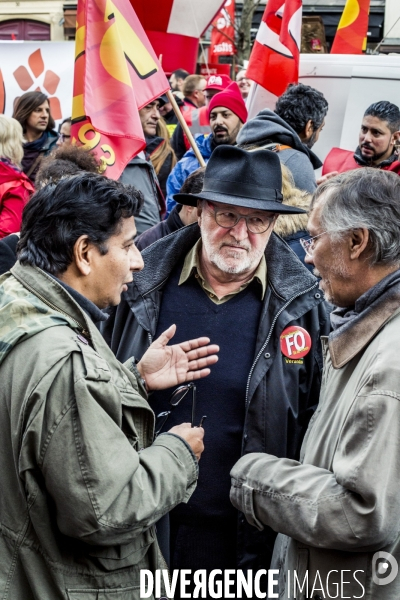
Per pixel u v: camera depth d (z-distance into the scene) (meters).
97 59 3.63
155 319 2.87
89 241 2.11
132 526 1.97
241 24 10.62
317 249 2.24
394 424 1.95
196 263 2.89
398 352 2.01
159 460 2.10
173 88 8.75
